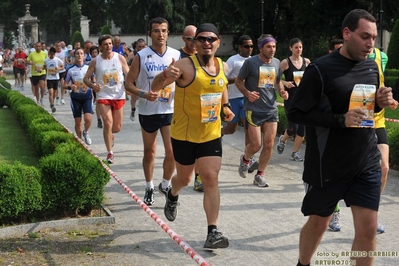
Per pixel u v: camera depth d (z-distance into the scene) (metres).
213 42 7.05
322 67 5.46
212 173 7.13
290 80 12.32
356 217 5.43
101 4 81.94
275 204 9.57
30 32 71.00
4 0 78.69
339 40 10.23
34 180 8.35
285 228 8.23
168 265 6.87
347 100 5.44
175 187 7.73
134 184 11.09
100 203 8.85
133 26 81.06
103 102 12.59
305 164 5.68
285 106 12.59
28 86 39.62
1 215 8.19
